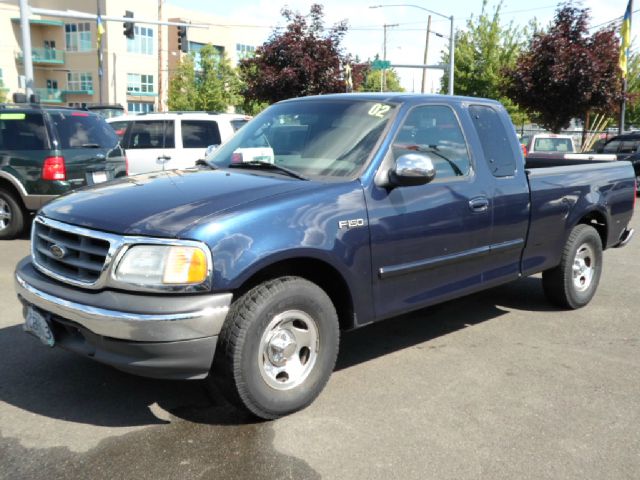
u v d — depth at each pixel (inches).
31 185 343.3
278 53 1028.5
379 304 162.2
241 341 132.3
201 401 153.0
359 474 122.6
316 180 156.3
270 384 140.3
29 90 780.6
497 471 124.8
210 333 128.9
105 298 128.5
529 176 206.8
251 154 172.9
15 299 233.9
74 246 136.7
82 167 352.8
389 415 147.6
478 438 137.7
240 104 1829.5
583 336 208.8
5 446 130.3
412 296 170.9
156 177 165.3
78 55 2132.1
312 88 1023.6
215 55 1827.0
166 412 147.0
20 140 343.6
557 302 236.7
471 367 179.0
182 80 1830.7
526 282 279.6
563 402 156.8
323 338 148.6
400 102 175.3
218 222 131.6
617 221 250.1
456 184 179.8
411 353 189.9
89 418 143.5
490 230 190.7
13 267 289.7
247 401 136.1
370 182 157.9
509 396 159.8
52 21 2117.4
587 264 241.0
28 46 775.7
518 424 144.6
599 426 144.5
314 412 148.3
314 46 1015.0
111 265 128.6
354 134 169.0
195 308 127.0
